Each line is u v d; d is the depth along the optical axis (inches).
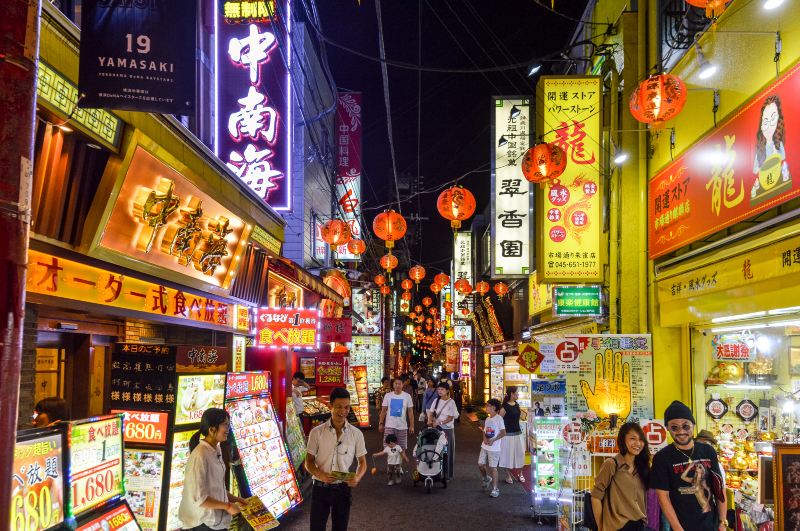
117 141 247.3
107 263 266.2
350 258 975.0
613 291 454.6
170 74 195.0
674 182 373.4
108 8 194.2
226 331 419.5
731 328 342.0
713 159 318.0
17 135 68.6
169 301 329.4
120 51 193.3
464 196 400.8
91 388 310.3
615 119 460.4
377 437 782.5
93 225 246.7
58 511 156.9
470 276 1350.9
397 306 2114.9
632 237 442.6
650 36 427.5
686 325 381.4
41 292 218.5
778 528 192.9
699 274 332.8
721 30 314.7
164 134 287.4
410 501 410.3
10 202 67.4
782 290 249.9
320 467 240.5
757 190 270.2
